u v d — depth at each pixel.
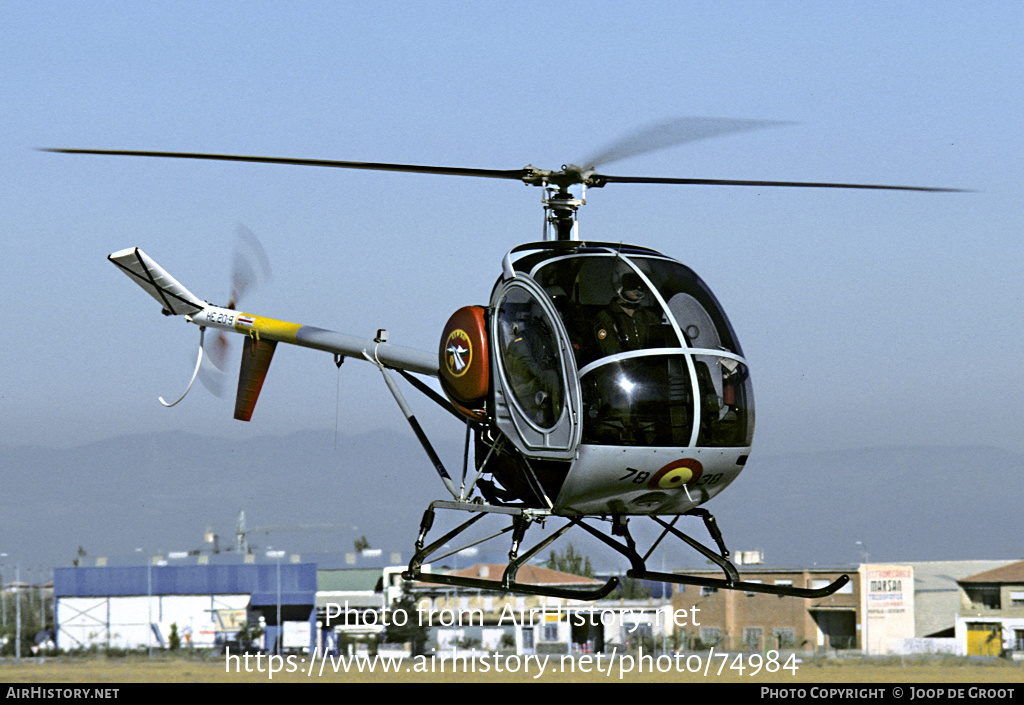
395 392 52.75
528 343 43.12
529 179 45.78
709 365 42.06
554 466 42.69
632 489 42.00
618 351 41.16
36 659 198.25
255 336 63.09
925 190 43.09
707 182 44.91
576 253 43.53
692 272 44.75
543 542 44.19
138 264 63.62
